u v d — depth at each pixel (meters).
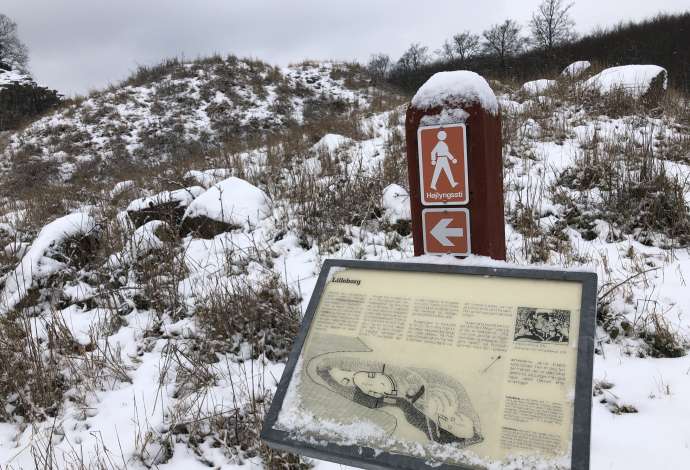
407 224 5.23
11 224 6.83
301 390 2.11
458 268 2.19
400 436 1.89
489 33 41.16
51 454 2.83
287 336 3.77
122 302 4.46
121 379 3.55
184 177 7.64
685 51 23.02
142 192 8.20
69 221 5.37
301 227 5.37
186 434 3.05
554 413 1.77
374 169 6.57
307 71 20.23
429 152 2.54
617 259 4.39
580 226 4.99
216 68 18.59
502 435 1.78
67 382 3.54
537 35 39.22
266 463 2.81
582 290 1.96
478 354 1.96
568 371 1.83
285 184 6.77
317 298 2.32
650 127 7.26
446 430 1.85
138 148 14.89
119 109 16.72
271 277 4.45
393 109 10.99
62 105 17.66
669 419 2.73
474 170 2.47
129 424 3.14
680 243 4.55
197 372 3.47
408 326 2.12
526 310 1.99
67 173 13.76
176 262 5.02
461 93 2.45
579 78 10.24
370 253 4.86
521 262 4.46
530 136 7.28
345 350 2.14
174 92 17.45
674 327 3.42
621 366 3.22
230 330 3.83
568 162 6.26
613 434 2.70
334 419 1.99
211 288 4.32
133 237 5.52
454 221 2.55
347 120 10.23
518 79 12.84
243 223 5.61
